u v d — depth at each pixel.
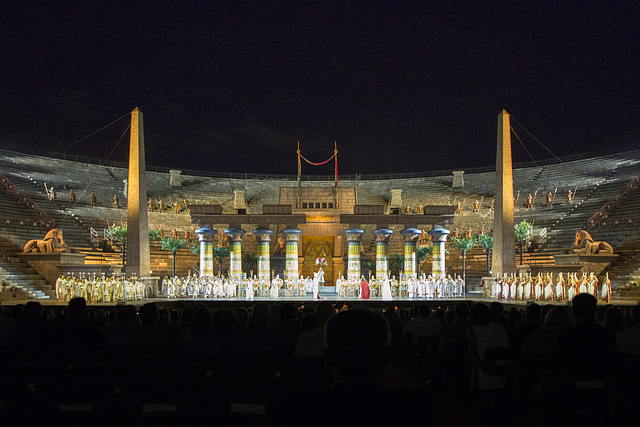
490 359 9.72
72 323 10.62
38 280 44.84
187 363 7.04
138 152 46.56
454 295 48.75
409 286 46.62
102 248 59.22
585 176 73.25
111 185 77.25
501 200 47.53
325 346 4.05
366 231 72.12
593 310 7.88
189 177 84.75
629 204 58.25
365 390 3.90
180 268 62.53
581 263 47.81
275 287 45.72
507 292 43.22
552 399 7.29
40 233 53.53
